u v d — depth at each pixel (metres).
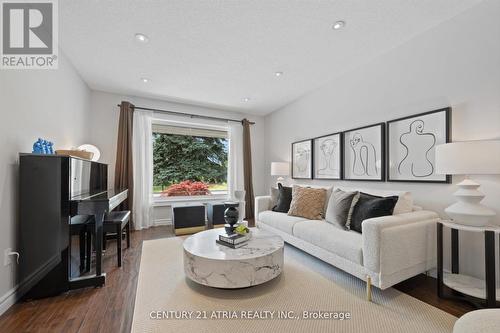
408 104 2.40
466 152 1.59
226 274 1.76
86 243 2.19
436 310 1.59
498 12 1.79
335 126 3.35
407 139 2.40
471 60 1.93
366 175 2.85
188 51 2.60
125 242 3.17
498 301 1.55
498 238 1.77
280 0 1.86
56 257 1.80
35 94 2.07
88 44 2.46
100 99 3.79
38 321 1.49
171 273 2.19
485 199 1.84
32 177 1.77
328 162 3.46
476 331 0.81
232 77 3.29
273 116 4.99
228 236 2.06
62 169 1.84
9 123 1.71
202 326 1.43
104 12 1.97
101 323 1.47
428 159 2.21
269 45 2.49
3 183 1.63
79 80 3.20
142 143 4.00
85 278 1.89
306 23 2.13
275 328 1.41
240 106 4.64
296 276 2.12
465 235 1.97
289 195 3.31
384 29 2.23
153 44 2.46
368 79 2.85
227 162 5.07
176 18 2.05
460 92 2.00
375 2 1.88
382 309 1.61
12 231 1.71
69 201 1.85
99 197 2.17
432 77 2.20
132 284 1.98
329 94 3.46
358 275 1.87
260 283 1.83
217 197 4.82
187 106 4.51
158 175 4.47
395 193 2.29
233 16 2.04
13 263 1.70
